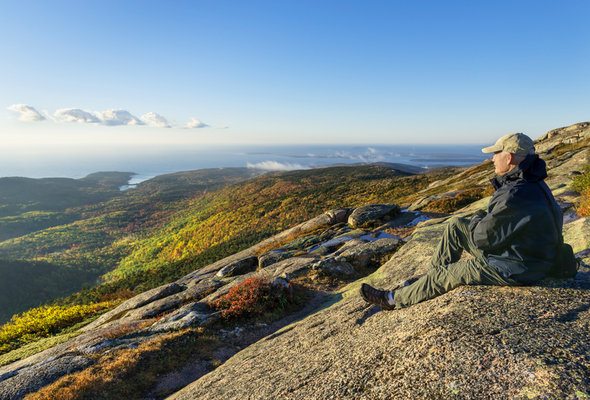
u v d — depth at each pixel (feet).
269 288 42.39
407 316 13.42
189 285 66.08
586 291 10.98
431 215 79.92
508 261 11.21
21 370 33.55
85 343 38.60
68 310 72.02
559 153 133.39
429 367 9.39
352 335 15.25
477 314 10.93
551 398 6.83
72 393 26.99
